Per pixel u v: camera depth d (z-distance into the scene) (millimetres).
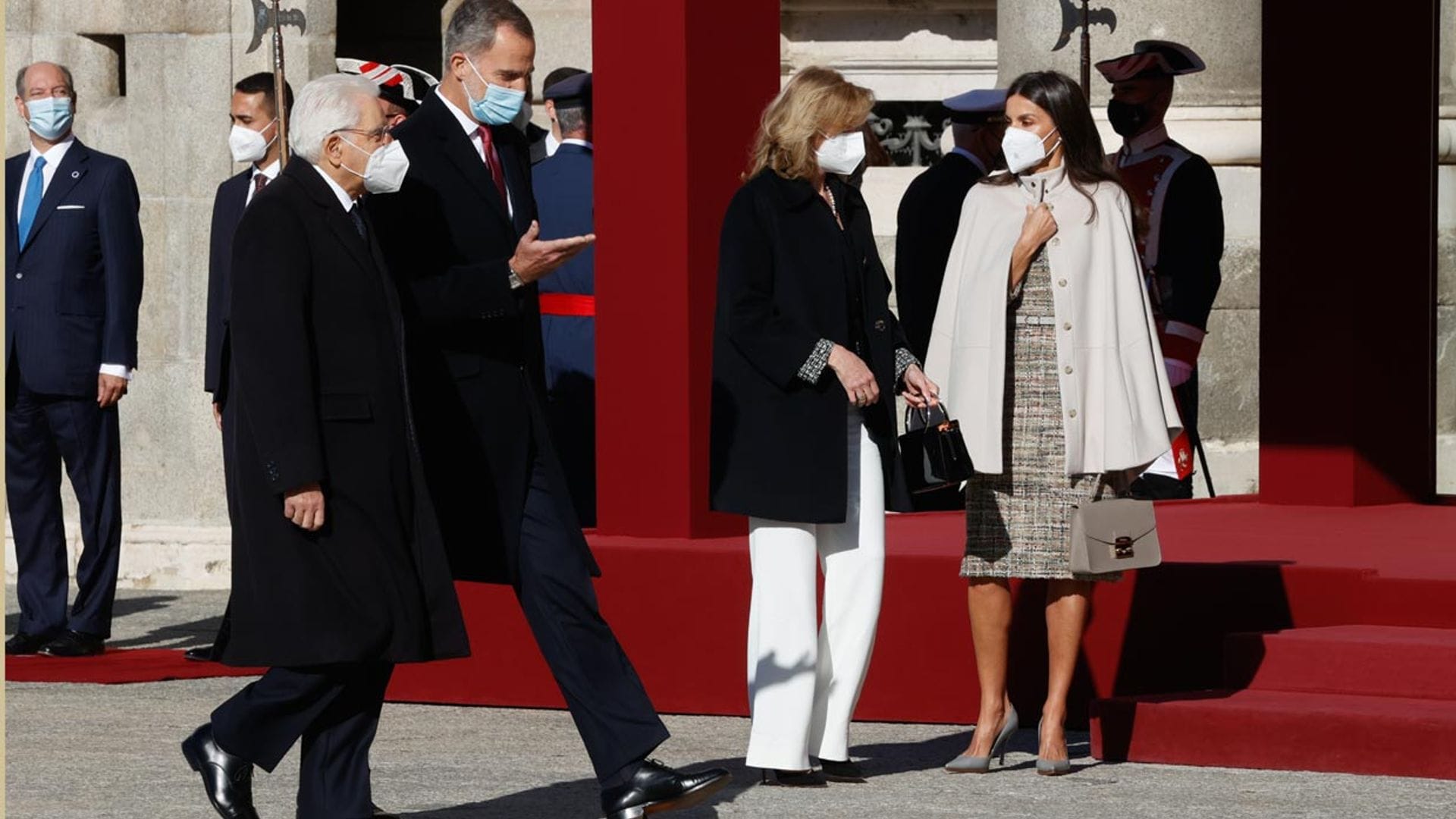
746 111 22812
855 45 40500
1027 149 18891
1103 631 21578
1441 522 26406
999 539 19047
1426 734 18891
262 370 15961
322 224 16328
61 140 28078
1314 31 27688
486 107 17703
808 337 18203
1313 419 28469
